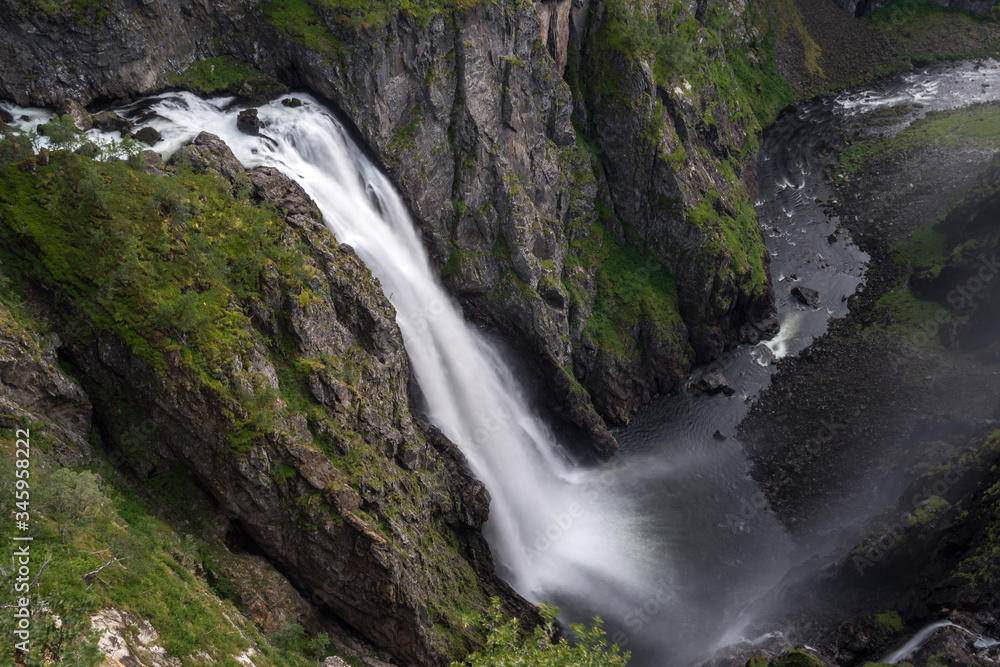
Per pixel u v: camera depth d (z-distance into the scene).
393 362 47.47
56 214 37.09
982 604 39.47
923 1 120.94
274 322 40.41
